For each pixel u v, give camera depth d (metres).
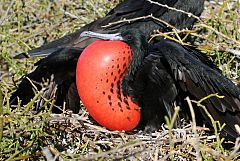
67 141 7.76
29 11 10.98
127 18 9.54
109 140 7.68
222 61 9.29
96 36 7.83
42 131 7.37
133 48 7.72
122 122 7.63
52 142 7.59
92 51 7.43
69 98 8.54
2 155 7.17
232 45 9.31
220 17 9.73
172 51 7.50
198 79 7.47
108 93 7.44
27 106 7.37
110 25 9.13
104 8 10.86
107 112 7.52
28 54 9.34
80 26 10.65
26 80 8.23
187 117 8.17
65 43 9.39
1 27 10.69
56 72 8.20
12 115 7.26
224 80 7.54
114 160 6.80
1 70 10.05
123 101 7.56
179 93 7.93
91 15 10.80
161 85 7.78
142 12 9.53
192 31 9.10
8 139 7.26
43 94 8.27
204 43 9.88
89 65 7.39
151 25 9.48
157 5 9.58
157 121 7.96
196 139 6.33
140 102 7.80
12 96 8.35
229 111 7.70
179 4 9.70
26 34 10.50
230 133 7.78
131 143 6.89
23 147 7.35
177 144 7.48
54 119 7.50
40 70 8.15
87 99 7.50
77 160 7.02
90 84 7.41
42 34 10.60
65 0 11.02
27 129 7.26
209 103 7.65
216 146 7.33
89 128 7.79
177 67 7.49
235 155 6.90
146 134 7.94
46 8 10.97
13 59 9.80
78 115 8.22
